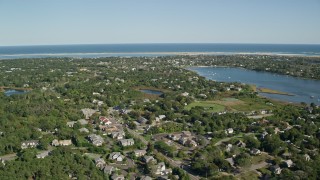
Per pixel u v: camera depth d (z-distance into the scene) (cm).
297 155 19962
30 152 19650
